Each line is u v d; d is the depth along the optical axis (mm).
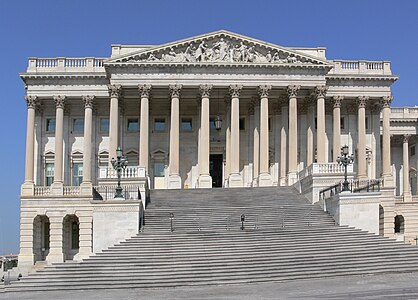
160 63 69500
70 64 74688
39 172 75375
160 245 41562
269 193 61250
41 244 70625
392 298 26078
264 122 70125
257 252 39844
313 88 71438
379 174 78375
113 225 45625
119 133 74188
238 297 29203
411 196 79062
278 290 31344
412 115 87562
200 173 68875
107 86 73062
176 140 69500
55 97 73062
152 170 76688
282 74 70875
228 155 73438
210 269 36875
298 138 75438
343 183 50094
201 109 70562
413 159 91438
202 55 70438
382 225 69062
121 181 55875
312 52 74375
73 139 76250
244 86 70312
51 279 36594
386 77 75625
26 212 68938
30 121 72562
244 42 71000
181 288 34219
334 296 27719
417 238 76312
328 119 77875
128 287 35062
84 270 37500
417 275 35438
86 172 71938
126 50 72562
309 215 50219
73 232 71562
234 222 48469
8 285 36500
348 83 75812
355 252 39688
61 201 69250
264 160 69750
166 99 75750
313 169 57781
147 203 56406
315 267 37031
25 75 72375
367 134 78812
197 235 43906
